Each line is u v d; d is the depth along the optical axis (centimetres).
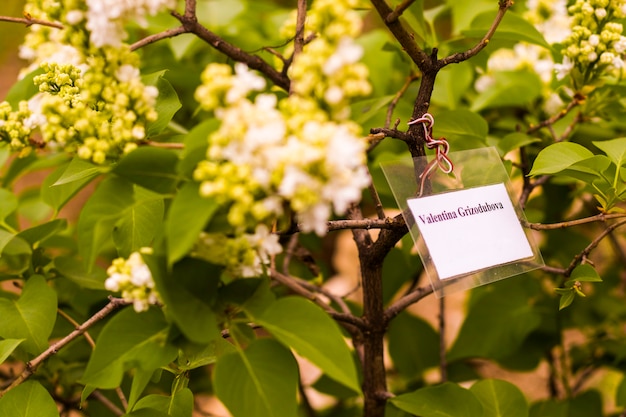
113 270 77
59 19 80
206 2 130
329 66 72
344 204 70
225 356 77
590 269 90
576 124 111
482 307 129
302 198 70
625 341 128
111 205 81
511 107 141
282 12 148
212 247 76
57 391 115
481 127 105
